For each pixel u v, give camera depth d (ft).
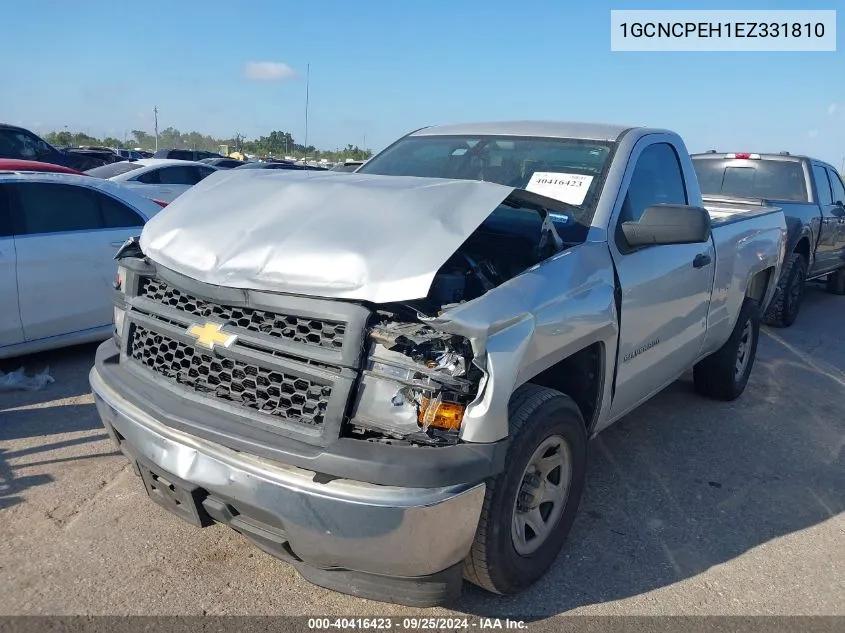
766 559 11.48
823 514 13.08
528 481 9.66
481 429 8.10
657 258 12.57
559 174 12.41
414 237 8.63
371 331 8.15
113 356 10.68
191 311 9.53
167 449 8.84
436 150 14.26
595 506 12.84
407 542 7.82
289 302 8.49
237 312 9.00
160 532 11.18
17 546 10.64
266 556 10.73
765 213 19.12
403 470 7.67
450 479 7.83
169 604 9.55
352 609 9.67
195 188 11.66
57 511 11.64
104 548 10.71
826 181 32.63
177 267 9.59
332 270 8.41
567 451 10.37
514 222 10.77
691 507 13.03
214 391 9.04
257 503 8.16
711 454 15.43
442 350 8.09
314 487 7.86
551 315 9.22
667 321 13.17
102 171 47.75
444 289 8.75
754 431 16.90
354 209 9.36
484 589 10.09
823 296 38.22
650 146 13.47
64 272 18.51
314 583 8.68
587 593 10.30
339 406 8.07
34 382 17.24
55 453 13.67
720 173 32.12
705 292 14.82
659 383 13.99
